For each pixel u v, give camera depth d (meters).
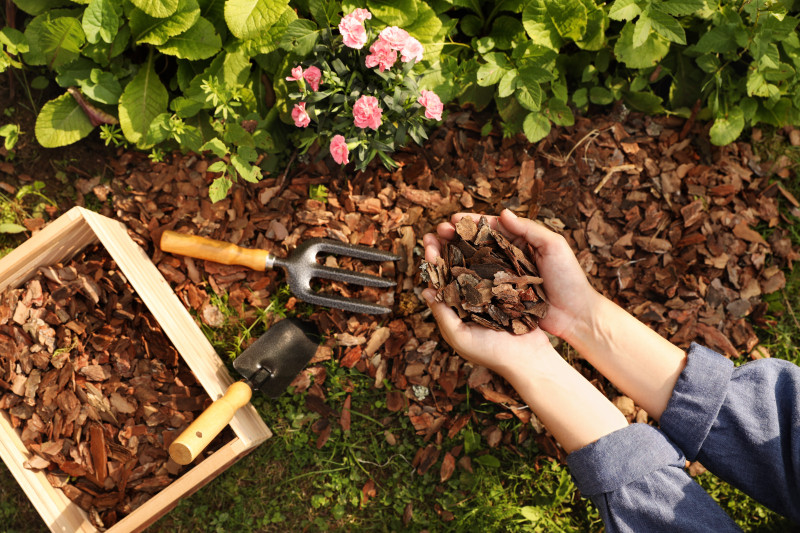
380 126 1.93
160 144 2.19
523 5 2.07
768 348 2.28
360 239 2.19
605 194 2.24
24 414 1.97
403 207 2.21
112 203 2.19
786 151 2.32
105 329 2.05
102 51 2.00
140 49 2.12
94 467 1.99
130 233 2.14
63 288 1.99
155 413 2.04
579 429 1.63
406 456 2.22
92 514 1.97
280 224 2.18
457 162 2.24
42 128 2.04
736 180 2.25
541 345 1.76
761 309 2.26
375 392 2.22
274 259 2.03
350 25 1.74
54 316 1.99
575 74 2.24
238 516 2.19
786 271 2.31
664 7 1.94
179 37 1.99
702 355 1.51
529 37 2.10
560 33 2.03
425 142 2.22
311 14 2.08
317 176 2.21
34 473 1.92
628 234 2.23
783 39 1.99
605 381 2.17
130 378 2.07
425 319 2.18
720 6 2.06
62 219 1.76
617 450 1.43
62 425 1.98
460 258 1.84
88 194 2.20
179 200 2.18
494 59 2.00
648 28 1.92
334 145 1.81
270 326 2.17
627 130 2.26
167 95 2.07
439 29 2.03
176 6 1.89
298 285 2.04
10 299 1.93
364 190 2.21
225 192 2.02
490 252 1.80
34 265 1.90
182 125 2.00
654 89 2.30
